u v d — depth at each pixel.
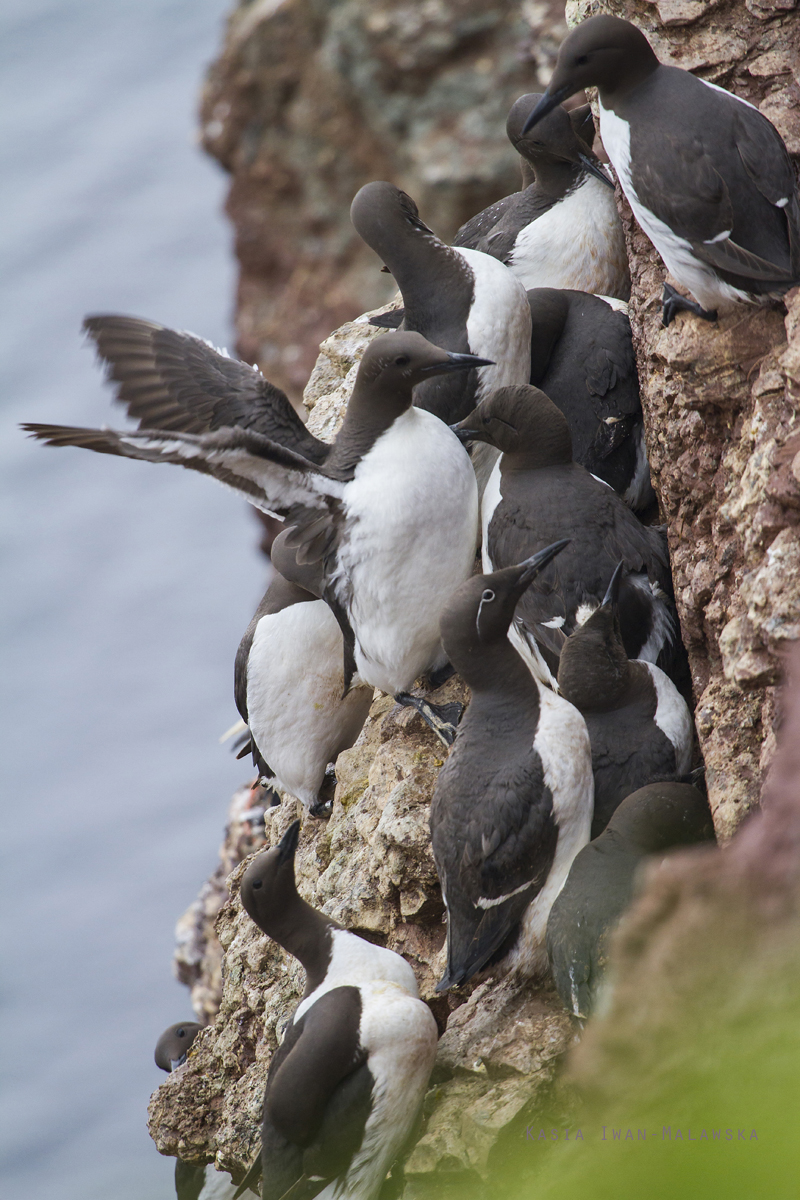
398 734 12.38
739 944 5.04
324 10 28.48
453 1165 8.98
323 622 12.81
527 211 14.41
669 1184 3.66
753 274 9.11
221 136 30.80
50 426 9.52
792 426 9.10
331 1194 9.68
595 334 12.70
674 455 10.95
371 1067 9.43
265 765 14.07
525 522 11.13
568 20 13.41
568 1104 9.03
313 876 13.09
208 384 11.14
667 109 9.64
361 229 12.63
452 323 12.26
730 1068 4.47
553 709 9.80
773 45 11.36
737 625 9.05
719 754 9.05
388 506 10.97
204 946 18.53
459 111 27.84
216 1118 13.01
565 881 9.21
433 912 11.48
